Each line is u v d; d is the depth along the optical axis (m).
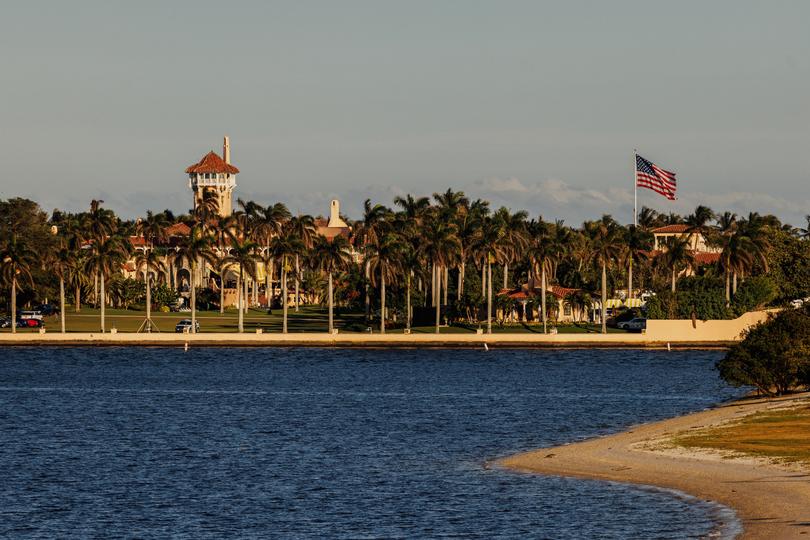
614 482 182.25
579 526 161.38
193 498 187.62
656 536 152.38
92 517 176.25
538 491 182.00
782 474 174.12
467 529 163.88
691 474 179.88
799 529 146.62
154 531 167.75
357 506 179.38
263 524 170.50
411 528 165.50
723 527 152.50
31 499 188.12
